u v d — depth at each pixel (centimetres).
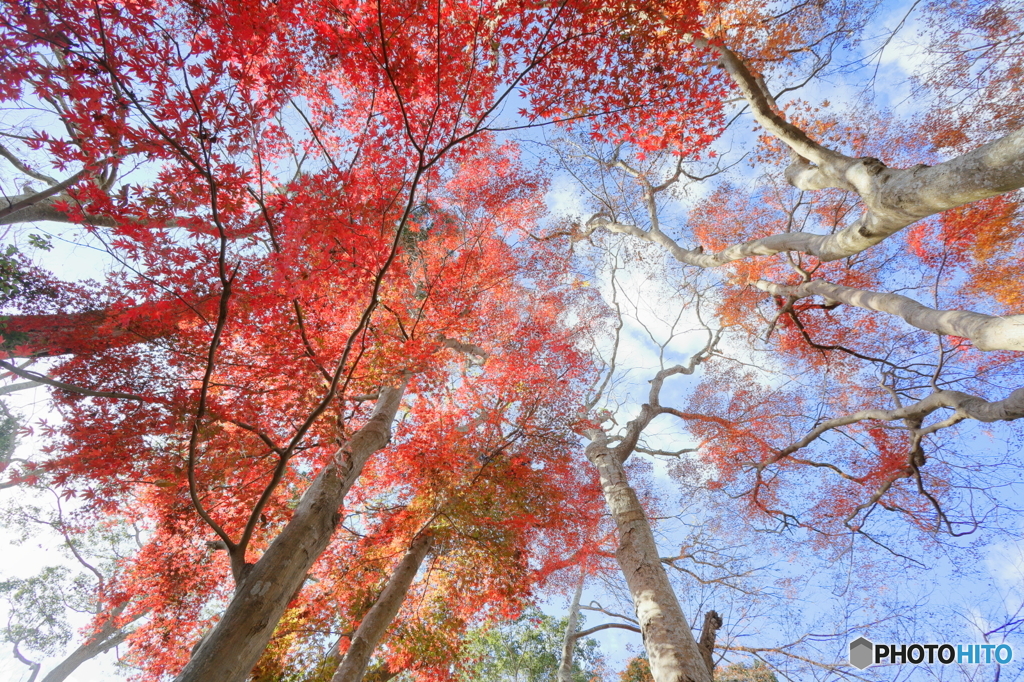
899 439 1039
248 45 414
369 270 522
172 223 459
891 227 488
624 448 990
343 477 588
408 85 519
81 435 548
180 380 579
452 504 781
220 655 390
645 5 510
